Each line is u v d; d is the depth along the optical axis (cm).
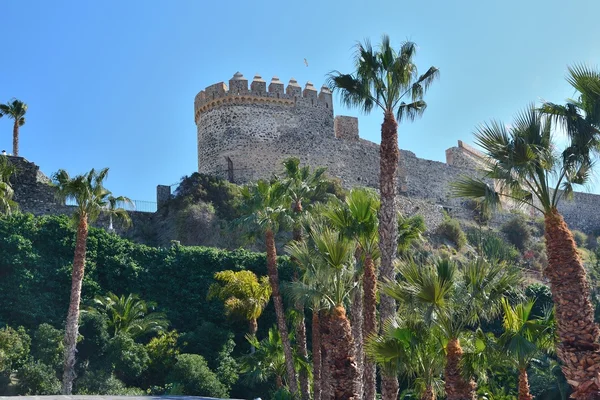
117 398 1588
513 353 1677
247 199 2766
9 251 3231
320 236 1844
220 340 3331
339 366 1622
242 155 5250
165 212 4547
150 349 3103
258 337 3559
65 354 2481
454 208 6097
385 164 1878
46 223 3475
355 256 2186
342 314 1675
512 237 5666
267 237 2709
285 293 3042
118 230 4397
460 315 1600
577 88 1492
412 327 1667
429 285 1554
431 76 1998
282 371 2947
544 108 1520
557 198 1430
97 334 2941
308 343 3578
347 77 1992
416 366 1712
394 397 1680
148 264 3697
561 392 2961
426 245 4828
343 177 5541
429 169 6206
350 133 5903
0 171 3128
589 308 1277
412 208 5484
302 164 5369
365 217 1952
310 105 5597
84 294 3366
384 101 1952
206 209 4369
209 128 5431
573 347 1255
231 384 3131
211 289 3544
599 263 3994
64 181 2727
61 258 3400
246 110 5375
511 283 1709
